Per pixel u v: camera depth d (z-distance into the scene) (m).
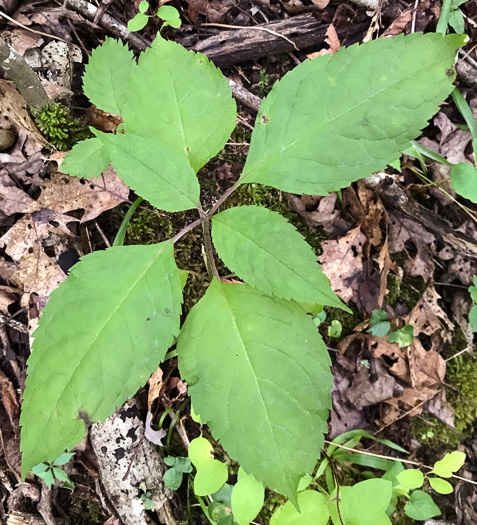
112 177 0.38
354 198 0.42
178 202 0.26
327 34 0.42
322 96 0.26
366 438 0.41
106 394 0.24
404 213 0.42
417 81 0.25
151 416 0.37
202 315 0.26
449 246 0.43
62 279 0.37
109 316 0.24
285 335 0.25
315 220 0.41
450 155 0.43
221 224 0.26
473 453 0.41
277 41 0.42
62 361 0.24
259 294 0.26
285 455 0.24
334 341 0.42
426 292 0.42
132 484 0.36
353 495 0.31
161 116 0.28
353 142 0.25
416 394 0.41
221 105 0.28
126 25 0.40
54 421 0.23
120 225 0.39
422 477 0.34
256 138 0.27
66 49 0.39
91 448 0.37
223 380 0.25
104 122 0.39
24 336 0.38
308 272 0.24
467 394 0.41
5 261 0.37
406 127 0.25
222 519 0.37
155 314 0.25
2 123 0.36
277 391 0.25
